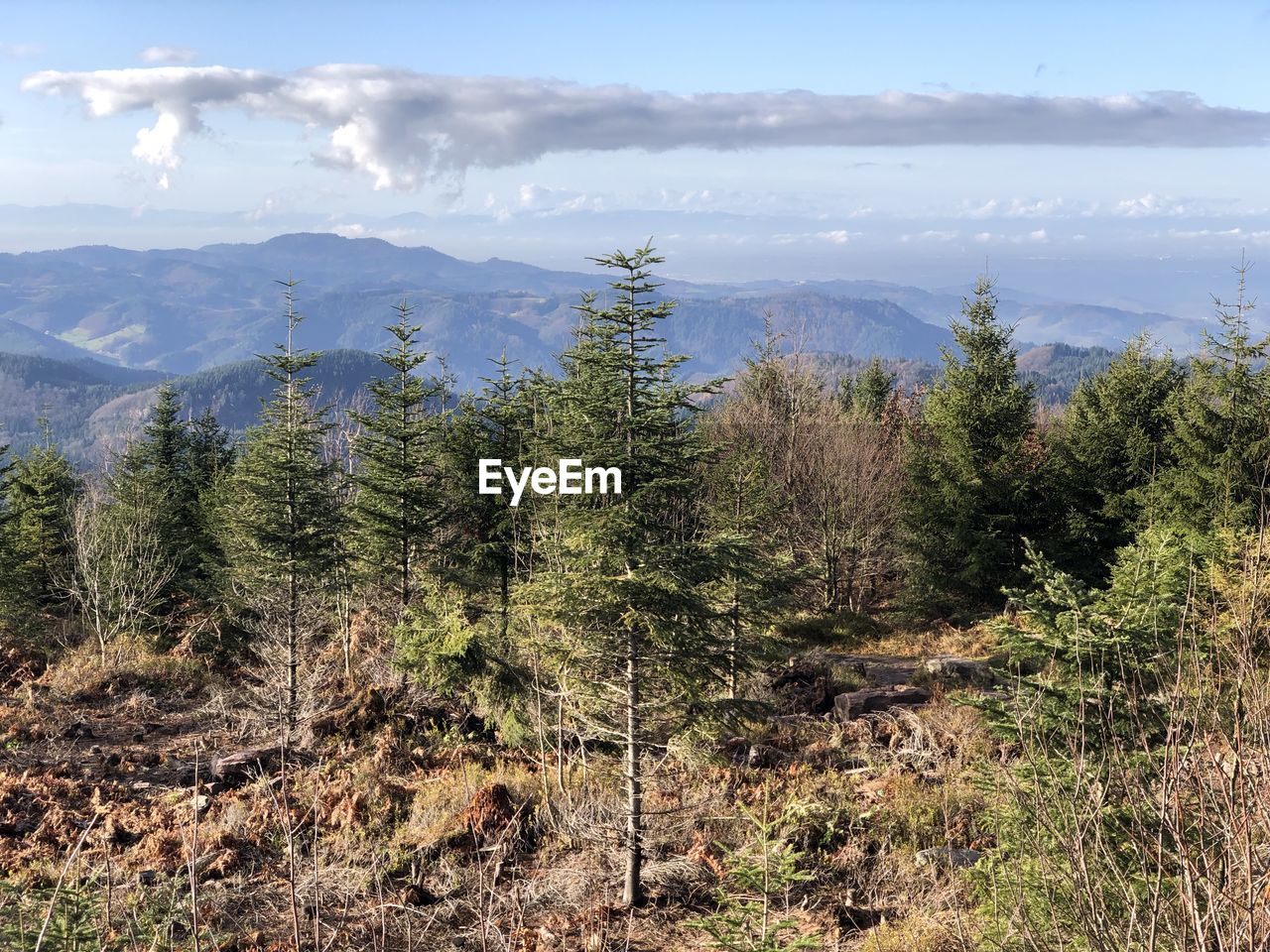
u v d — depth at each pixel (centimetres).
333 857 1366
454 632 1947
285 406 2409
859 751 1844
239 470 3025
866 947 995
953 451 3272
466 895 1238
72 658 2745
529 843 1428
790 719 2069
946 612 3344
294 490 2297
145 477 3772
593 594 1216
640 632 1238
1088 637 774
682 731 1291
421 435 2659
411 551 2633
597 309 1209
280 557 2245
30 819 1496
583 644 1258
